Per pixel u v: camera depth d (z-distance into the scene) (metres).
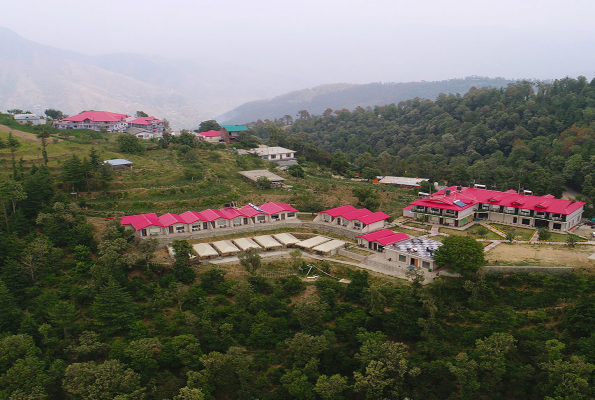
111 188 102.62
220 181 118.69
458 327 59.38
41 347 55.72
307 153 176.00
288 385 52.34
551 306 61.84
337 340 60.44
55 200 84.38
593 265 67.94
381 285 69.25
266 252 85.81
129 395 48.03
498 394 51.56
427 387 52.91
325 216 99.00
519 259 71.69
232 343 58.25
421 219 98.50
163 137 152.88
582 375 49.38
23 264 65.94
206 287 69.19
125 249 75.25
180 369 55.06
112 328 57.56
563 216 86.12
